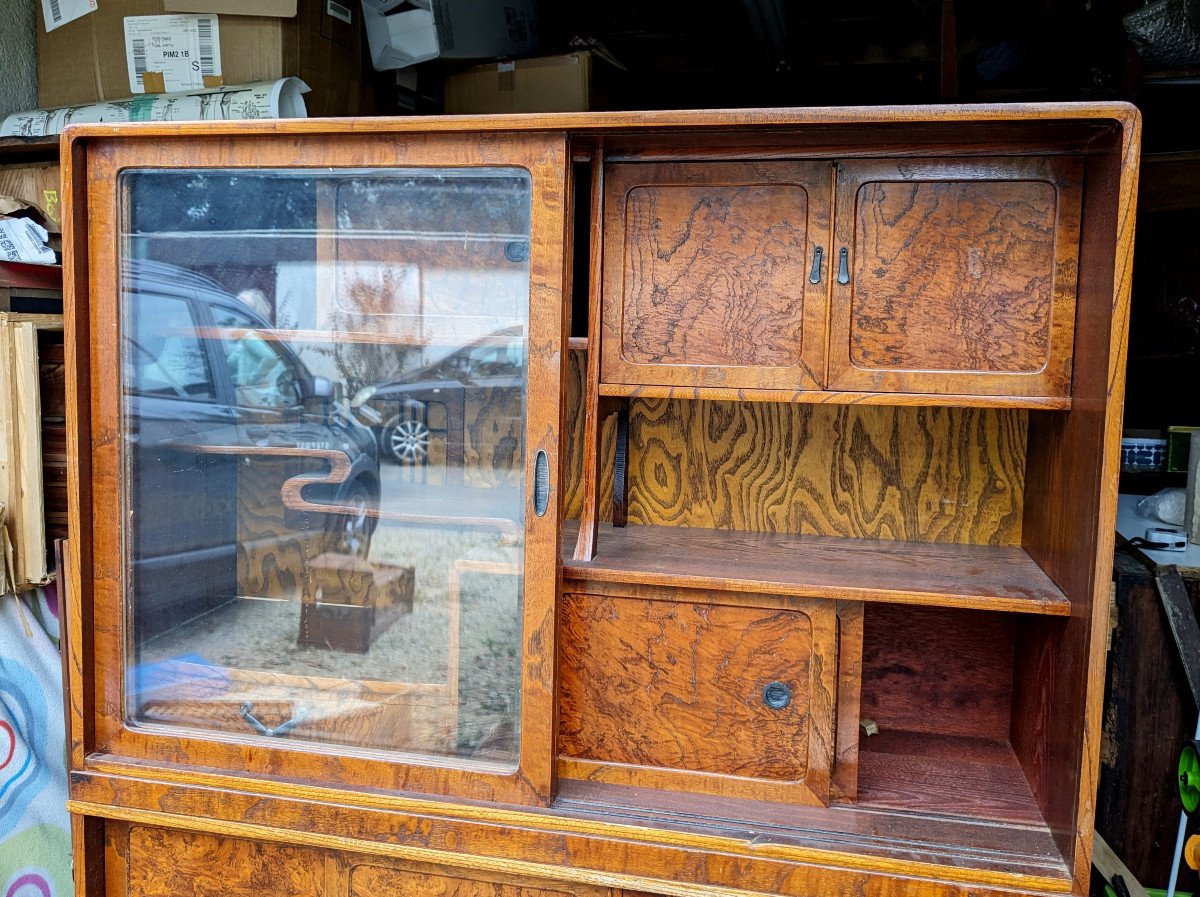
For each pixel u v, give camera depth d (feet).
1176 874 5.91
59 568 5.53
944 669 6.19
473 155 4.85
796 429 6.16
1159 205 9.30
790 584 5.00
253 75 7.04
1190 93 9.34
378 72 8.07
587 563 5.32
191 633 5.85
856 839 4.91
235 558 6.02
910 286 4.94
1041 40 9.34
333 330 5.58
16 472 6.67
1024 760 5.67
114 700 5.45
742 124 4.52
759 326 5.10
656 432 6.34
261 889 5.44
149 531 5.53
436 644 5.56
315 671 5.78
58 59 7.60
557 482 4.91
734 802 5.21
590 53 7.90
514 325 5.14
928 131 4.60
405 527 5.57
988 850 4.84
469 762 5.19
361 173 5.06
